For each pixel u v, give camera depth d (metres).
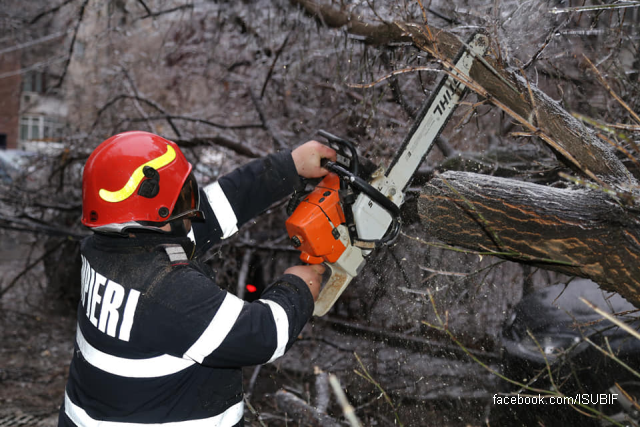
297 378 3.71
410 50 2.54
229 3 4.14
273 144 4.63
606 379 2.24
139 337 1.26
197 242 1.68
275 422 3.01
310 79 4.29
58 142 5.22
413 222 2.71
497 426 2.62
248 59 5.04
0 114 7.28
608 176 1.50
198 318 1.23
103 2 5.26
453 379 2.94
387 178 1.64
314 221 1.51
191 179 1.47
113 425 1.31
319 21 3.10
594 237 1.36
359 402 3.01
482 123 3.41
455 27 2.16
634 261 1.33
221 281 4.55
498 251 1.55
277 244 4.51
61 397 3.62
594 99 2.67
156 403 1.30
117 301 1.28
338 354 3.86
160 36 5.71
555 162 2.48
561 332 2.48
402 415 2.84
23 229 5.02
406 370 3.08
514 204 1.49
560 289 2.76
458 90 1.70
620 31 2.15
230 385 1.42
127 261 1.31
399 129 3.45
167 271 1.28
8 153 6.54
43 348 4.58
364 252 1.61
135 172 1.35
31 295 5.87
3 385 3.78
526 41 2.06
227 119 5.48
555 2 2.01
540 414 2.41
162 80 6.08
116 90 5.70
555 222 1.41
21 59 7.04
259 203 1.77
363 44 2.88
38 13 5.58
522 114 1.64
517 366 2.55
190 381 1.34
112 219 1.35
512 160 2.84
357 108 3.64
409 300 2.86
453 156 2.95
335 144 1.75
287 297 1.40
